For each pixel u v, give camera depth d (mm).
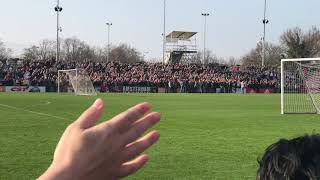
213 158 12383
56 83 69125
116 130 1496
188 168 11055
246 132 18516
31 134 17250
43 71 69938
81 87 58156
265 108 34406
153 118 1533
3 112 28109
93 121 1522
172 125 21156
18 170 10711
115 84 73375
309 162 1637
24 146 14242
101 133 1485
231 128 20031
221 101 44656
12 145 14445
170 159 12172
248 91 77500
